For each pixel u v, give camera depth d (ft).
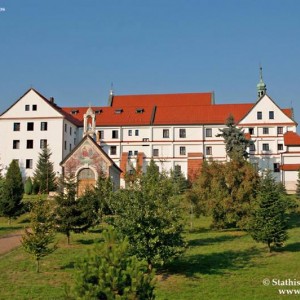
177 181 155.22
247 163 143.54
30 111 299.79
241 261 93.86
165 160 317.01
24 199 213.66
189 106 338.34
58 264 94.73
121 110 339.98
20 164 294.66
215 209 134.10
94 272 41.81
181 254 86.58
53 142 295.69
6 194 165.27
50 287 77.71
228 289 74.33
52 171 271.90
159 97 357.82
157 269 88.02
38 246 89.51
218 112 329.31
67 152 305.73
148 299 41.93
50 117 297.94
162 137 322.34
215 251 104.53
